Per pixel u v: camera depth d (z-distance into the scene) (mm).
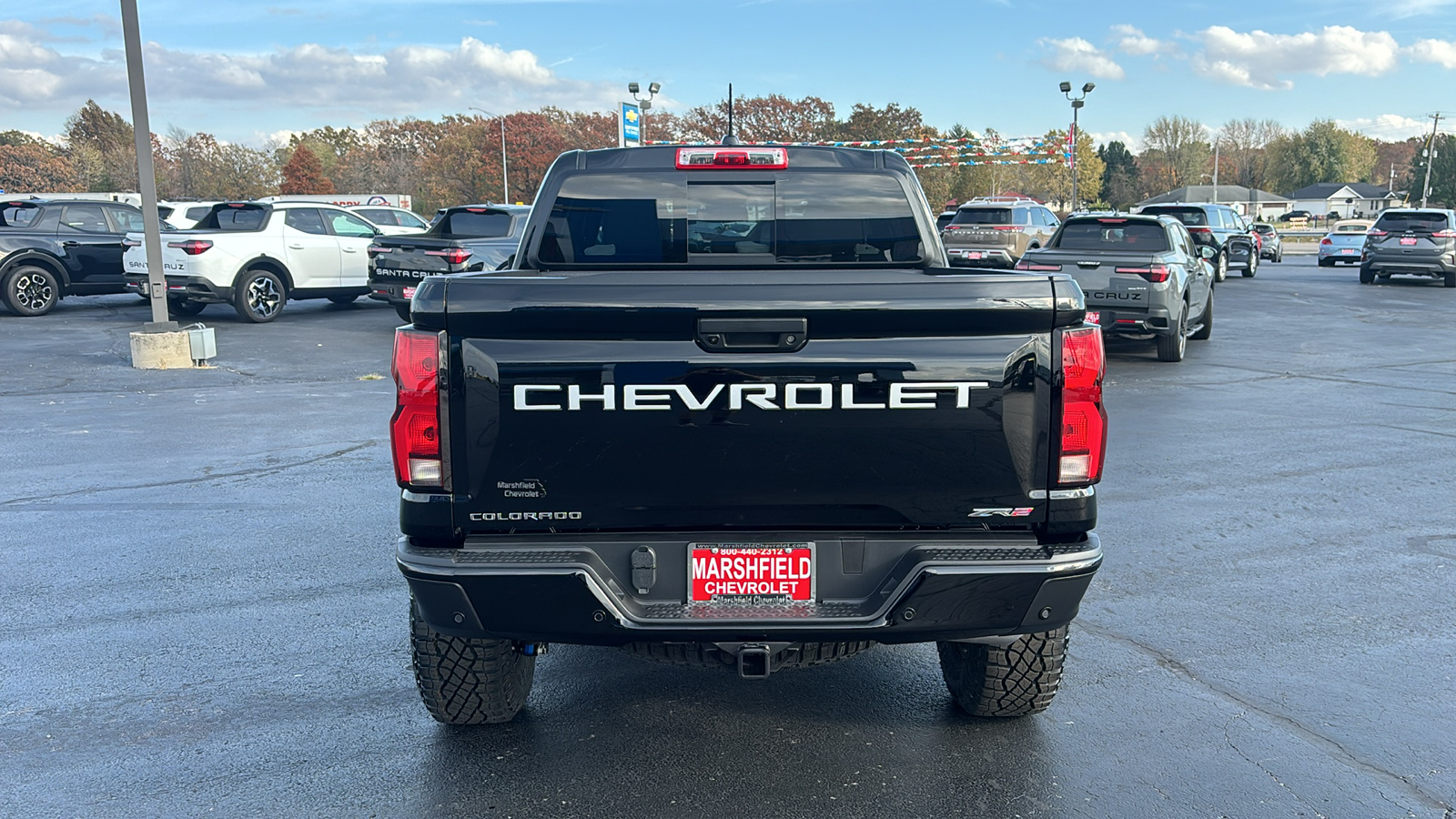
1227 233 29250
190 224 20906
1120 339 16156
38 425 9609
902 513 3043
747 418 2969
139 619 4898
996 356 2973
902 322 2943
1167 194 130375
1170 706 3992
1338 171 149125
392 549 5973
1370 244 27203
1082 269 13125
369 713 3953
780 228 3889
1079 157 113500
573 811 3256
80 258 19047
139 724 3852
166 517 6629
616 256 3887
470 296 2959
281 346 15039
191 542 6094
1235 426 9523
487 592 2980
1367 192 144875
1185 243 14289
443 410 2986
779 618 2984
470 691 3602
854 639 3021
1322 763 3549
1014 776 3463
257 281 17672
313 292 18391
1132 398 11016
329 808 3281
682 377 2945
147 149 13008
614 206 3873
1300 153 150375
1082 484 3066
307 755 3621
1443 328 18000
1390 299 23391
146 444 8797
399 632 4746
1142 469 7891
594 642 3086
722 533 3049
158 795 3361
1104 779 3447
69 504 6926
